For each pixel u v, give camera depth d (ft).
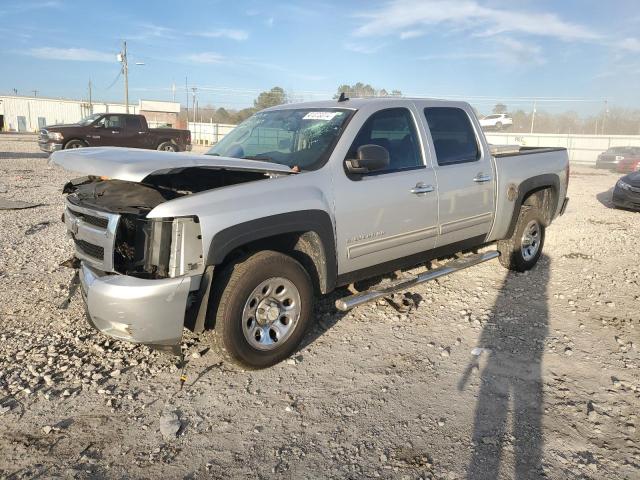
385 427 10.32
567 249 24.70
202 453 9.46
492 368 12.70
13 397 10.98
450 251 16.94
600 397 11.47
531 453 9.56
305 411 10.81
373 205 13.80
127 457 9.30
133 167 10.23
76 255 12.80
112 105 223.10
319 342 13.94
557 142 120.88
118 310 10.47
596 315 16.19
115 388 11.46
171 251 10.70
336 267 13.28
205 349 13.28
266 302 12.07
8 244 22.36
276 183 12.07
